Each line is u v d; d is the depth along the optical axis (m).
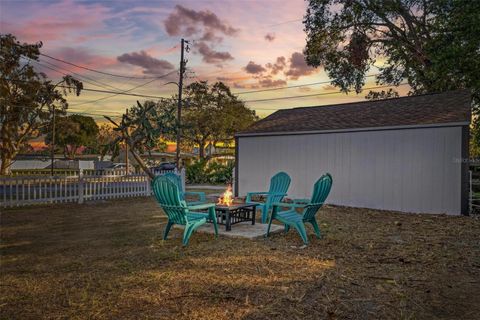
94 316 2.90
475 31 12.91
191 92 35.75
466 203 8.52
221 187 17.67
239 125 37.44
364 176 10.09
